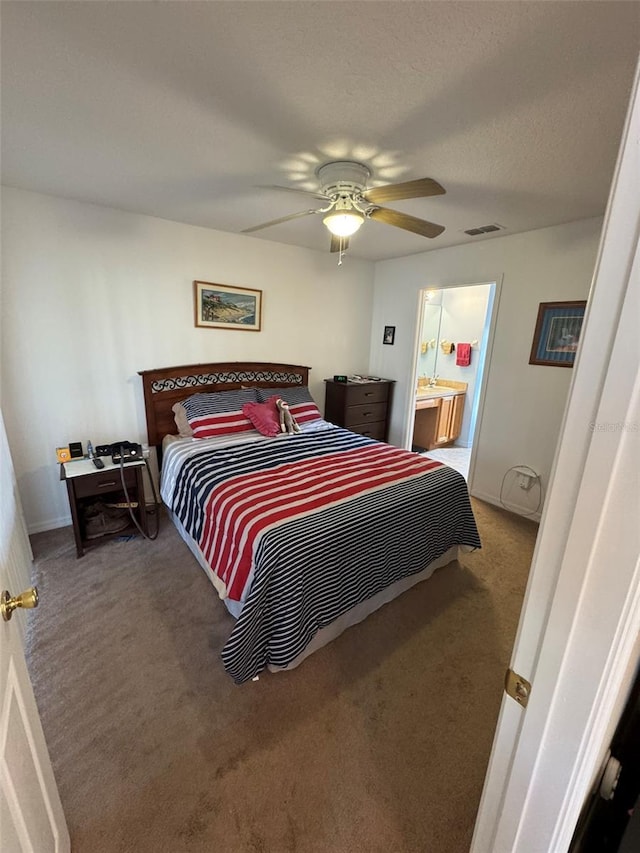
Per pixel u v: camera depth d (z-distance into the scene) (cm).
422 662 176
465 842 113
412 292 399
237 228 312
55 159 191
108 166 198
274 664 161
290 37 109
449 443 545
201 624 194
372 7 97
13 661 83
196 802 121
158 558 248
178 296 309
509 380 325
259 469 233
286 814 119
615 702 63
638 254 41
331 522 178
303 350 398
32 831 78
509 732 63
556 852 63
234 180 213
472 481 365
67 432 280
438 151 172
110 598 211
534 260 297
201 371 329
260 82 129
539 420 310
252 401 323
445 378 553
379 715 150
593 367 46
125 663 170
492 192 217
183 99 140
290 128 157
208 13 101
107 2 97
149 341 303
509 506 337
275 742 139
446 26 103
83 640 182
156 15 102
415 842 113
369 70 121
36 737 91
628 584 47
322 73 123
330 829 115
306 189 223
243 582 173
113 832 113
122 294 284
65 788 123
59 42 111
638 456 44
